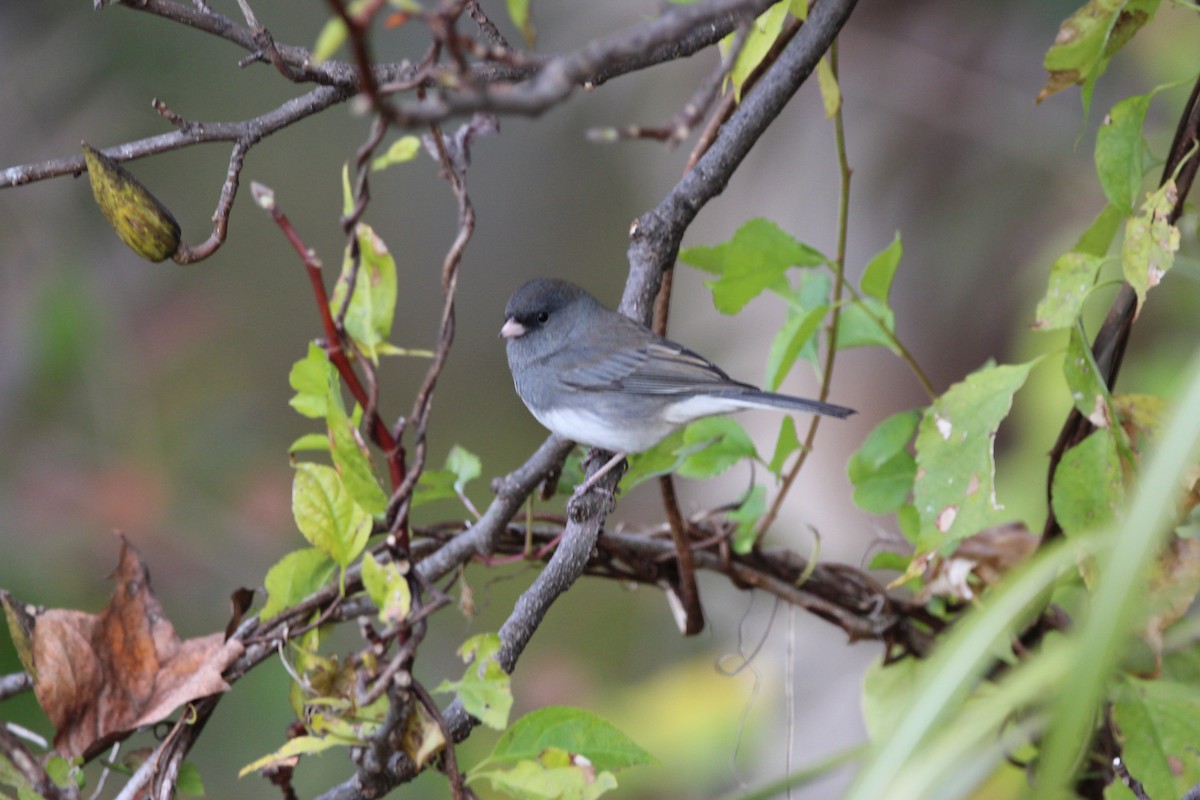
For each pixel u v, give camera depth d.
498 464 15.36
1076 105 10.56
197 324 12.91
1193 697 5.48
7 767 4.79
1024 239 10.53
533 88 3.23
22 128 12.13
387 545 5.10
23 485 11.14
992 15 10.85
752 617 10.26
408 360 16.44
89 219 12.46
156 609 5.61
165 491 11.44
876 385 10.79
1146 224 5.27
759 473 11.08
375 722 4.75
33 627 5.37
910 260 10.79
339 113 15.99
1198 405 3.49
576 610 13.42
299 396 5.31
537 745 4.88
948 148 10.73
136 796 5.29
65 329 11.45
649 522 13.34
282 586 5.52
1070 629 6.32
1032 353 8.73
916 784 3.81
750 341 10.97
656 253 6.34
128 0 5.30
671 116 11.70
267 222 15.52
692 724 9.57
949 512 5.50
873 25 11.03
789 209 11.07
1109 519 5.26
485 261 16.52
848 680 9.66
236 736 10.05
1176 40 9.22
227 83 14.03
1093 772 6.20
